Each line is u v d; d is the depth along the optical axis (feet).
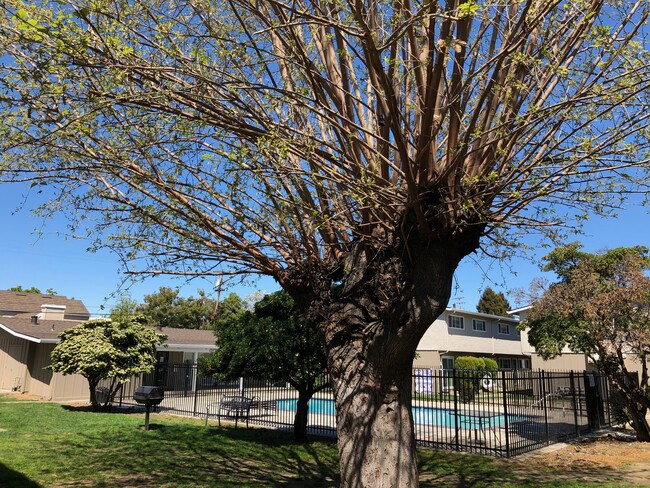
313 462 31.71
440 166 15.97
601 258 50.37
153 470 27.76
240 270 18.89
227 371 37.63
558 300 43.19
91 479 25.44
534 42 15.28
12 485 23.62
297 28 16.40
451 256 15.35
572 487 25.76
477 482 27.07
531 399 50.44
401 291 15.39
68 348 52.03
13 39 11.99
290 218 16.83
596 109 13.80
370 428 15.17
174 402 64.90
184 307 139.54
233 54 14.46
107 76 13.83
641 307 40.63
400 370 15.70
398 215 15.51
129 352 53.78
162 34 14.06
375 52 11.51
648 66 12.04
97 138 16.07
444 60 12.85
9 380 72.23
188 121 15.49
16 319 74.38
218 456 32.30
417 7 12.19
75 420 44.93
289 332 36.50
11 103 13.01
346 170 15.17
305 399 39.73
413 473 15.01
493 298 178.19
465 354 112.37
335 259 19.10
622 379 42.63
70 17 12.16
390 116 13.08
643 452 36.76
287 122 17.76
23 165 15.98
